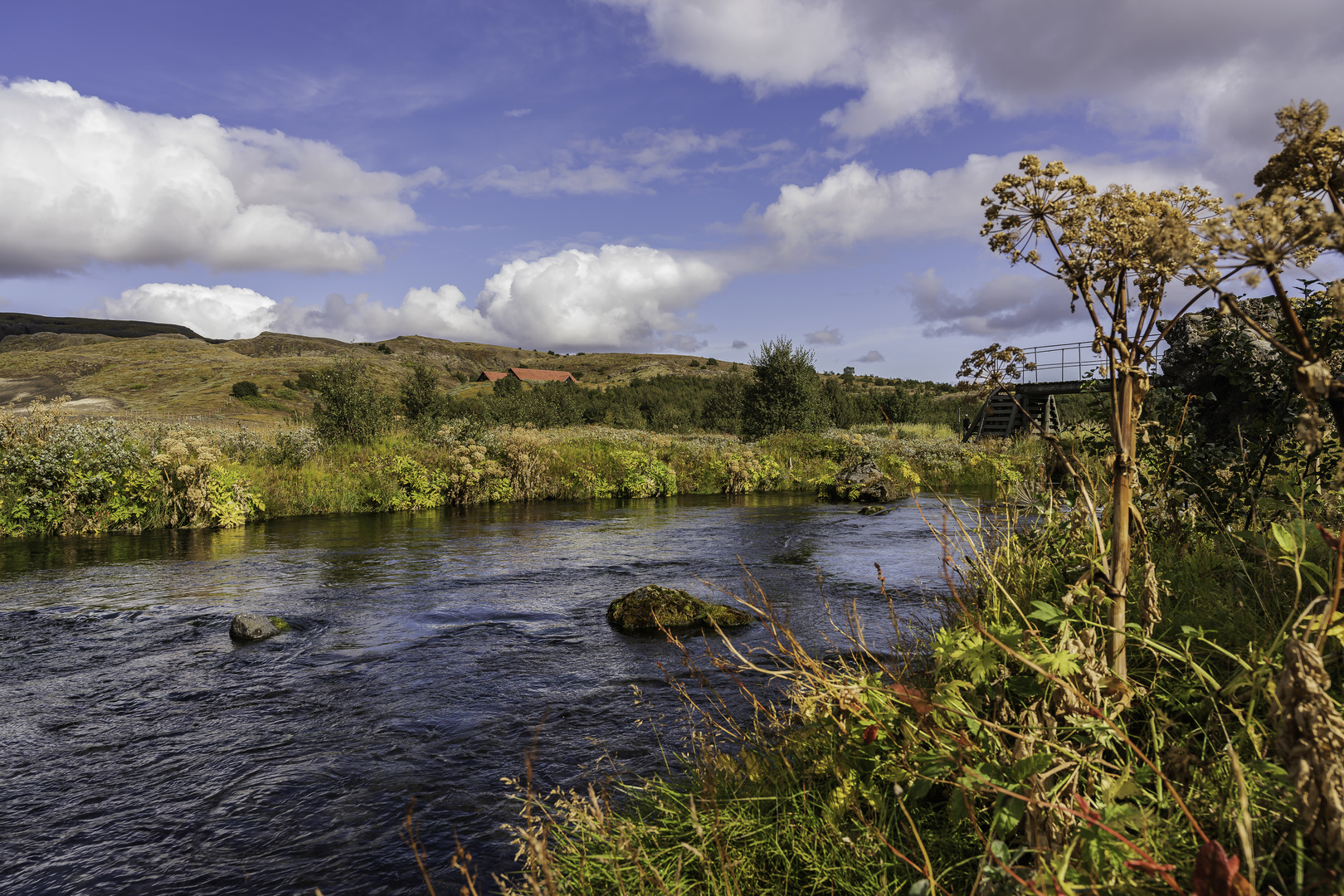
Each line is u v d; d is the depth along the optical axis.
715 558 8.73
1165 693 2.12
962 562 4.15
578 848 2.23
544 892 1.98
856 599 6.37
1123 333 1.86
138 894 2.56
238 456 15.52
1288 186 1.38
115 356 85.94
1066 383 23.66
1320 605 1.70
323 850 2.79
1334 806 1.24
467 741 3.72
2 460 11.21
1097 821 1.47
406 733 3.83
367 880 2.59
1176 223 1.42
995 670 2.03
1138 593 2.84
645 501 16.44
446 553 9.27
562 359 160.00
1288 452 3.60
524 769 3.37
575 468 17.78
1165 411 4.28
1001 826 1.57
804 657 2.53
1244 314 1.39
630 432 27.98
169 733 3.89
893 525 11.60
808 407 27.52
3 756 3.65
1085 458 3.69
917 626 5.09
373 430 18.56
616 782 3.03
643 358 151.75
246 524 12.26
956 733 1.87
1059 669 1.77
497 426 26.67
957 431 31.17
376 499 14.58
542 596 6.92
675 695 4.20
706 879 1.96
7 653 5.25
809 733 2.54
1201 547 3.64
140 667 4.95
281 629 5.81
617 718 3.92
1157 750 1.81
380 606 6.56
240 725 3.99
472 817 2.98
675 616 5.78
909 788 1.83
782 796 2.25
